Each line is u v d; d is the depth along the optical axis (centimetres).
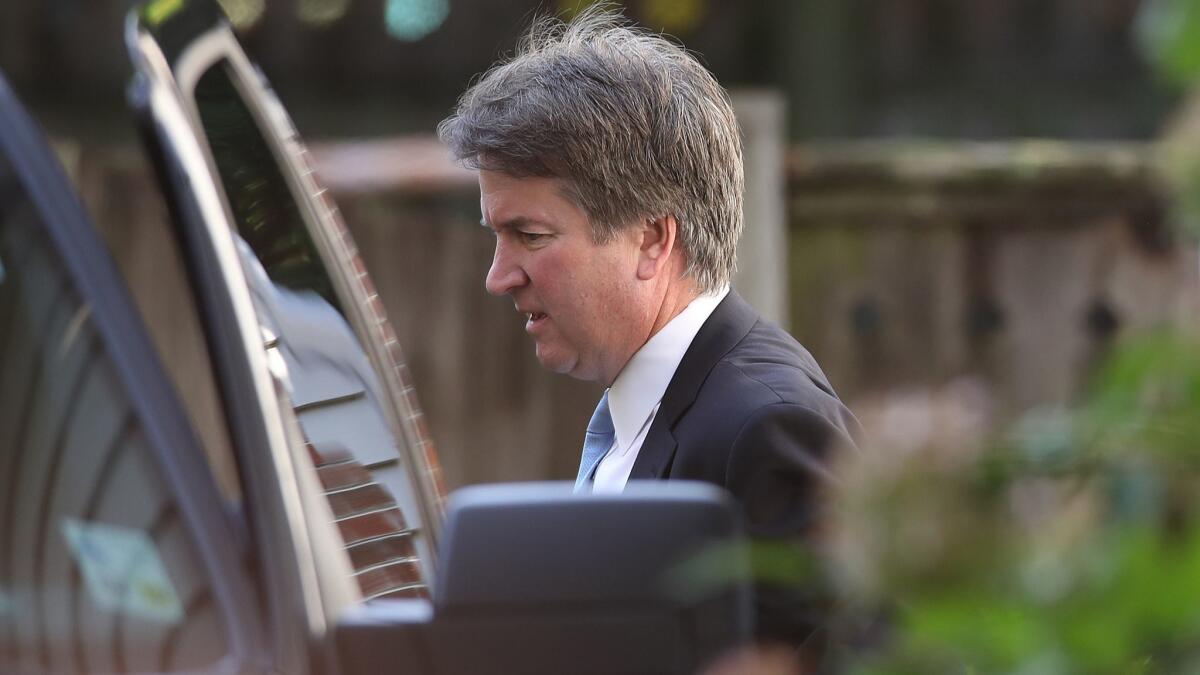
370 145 1891
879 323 1855
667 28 2641
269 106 812
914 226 1850
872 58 2692
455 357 1855
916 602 194
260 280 673
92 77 2553
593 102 713
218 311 555
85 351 541
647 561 496
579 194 716
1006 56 2689
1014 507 192
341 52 2573
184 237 573
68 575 515
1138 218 1820
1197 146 186
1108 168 1808
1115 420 189
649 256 737
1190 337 185
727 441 689
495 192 728
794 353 755
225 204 638
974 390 206
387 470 741
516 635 500
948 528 192
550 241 727
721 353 736
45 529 521
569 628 497
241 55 802
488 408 1862
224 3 2523
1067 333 1838
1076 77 2670
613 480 752
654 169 723
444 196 1841
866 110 2677
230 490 1816
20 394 540
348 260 841
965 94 2683
